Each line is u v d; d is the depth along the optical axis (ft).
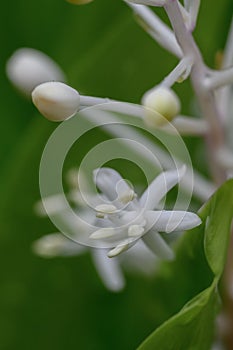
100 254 0.56
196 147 0.62
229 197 0.44
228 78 0.47
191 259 0.52
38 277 0.62
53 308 0.62
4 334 0.62
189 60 0.46
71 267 0.62
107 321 0.61
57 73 0.56
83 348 0.61
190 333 0.46
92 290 0.62
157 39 0.50
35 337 0.62
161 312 0.58
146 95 0.44
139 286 0.58
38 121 0.62
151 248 0.47
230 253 0.50
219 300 0.48
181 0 0.55
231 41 0.53
